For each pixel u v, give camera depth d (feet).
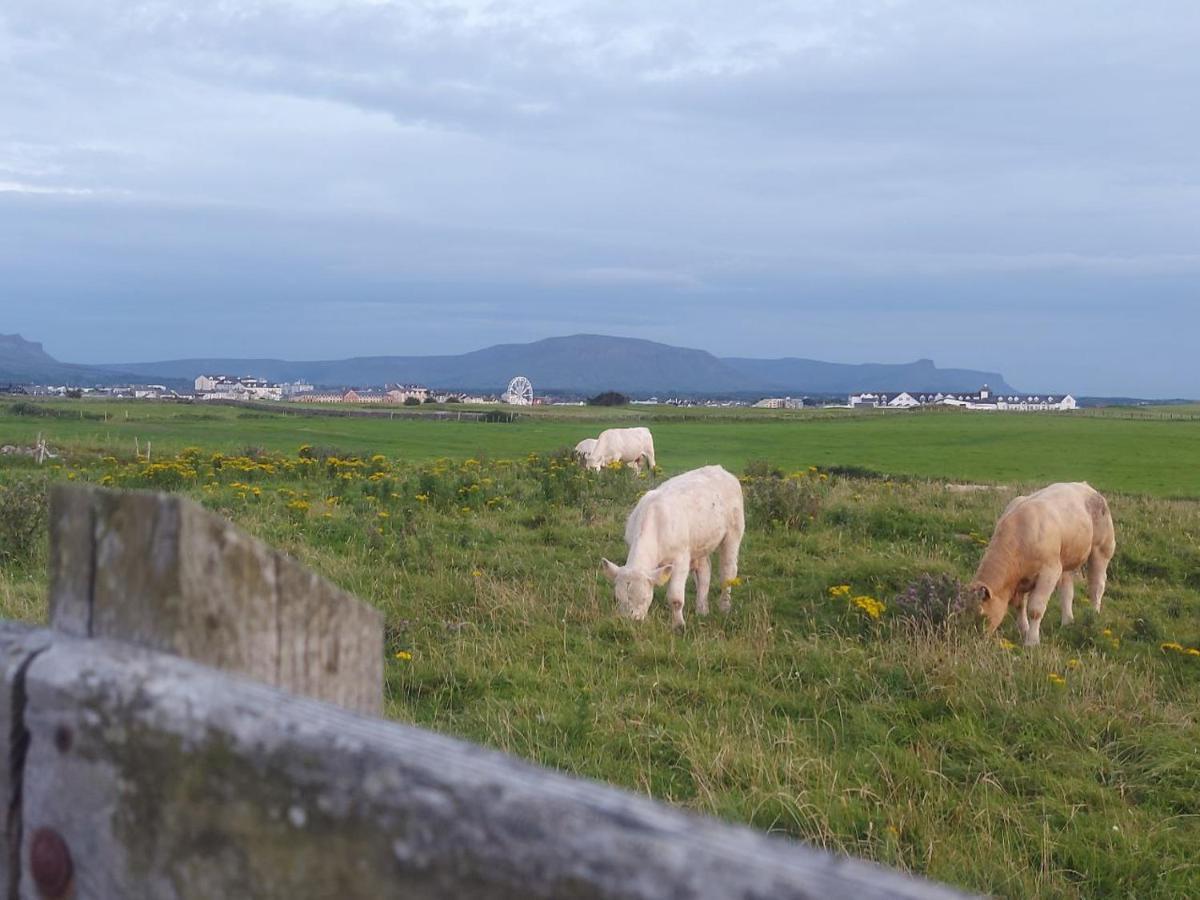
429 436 154.61
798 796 18.26
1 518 35.99
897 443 147.33
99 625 4.34
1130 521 49.90
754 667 26.53
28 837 4.12
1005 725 22.94
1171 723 23.61
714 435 169.58
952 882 16.06
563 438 154.61
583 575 35.73
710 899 2.62
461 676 24.79
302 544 38.45
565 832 2.88
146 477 57.41
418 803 3.15
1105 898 16.58
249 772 3.51
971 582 32.42
